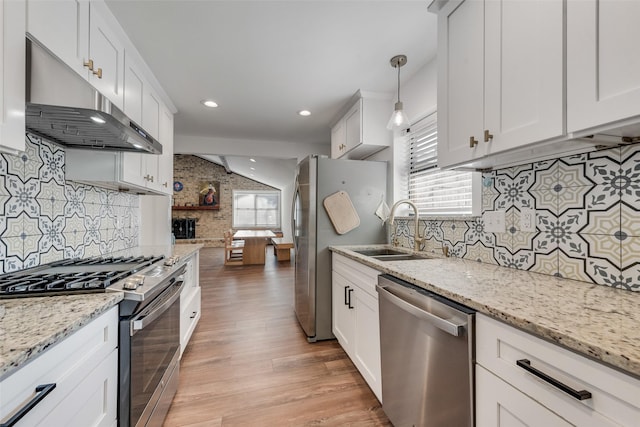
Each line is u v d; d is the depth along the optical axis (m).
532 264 1.28
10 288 0.95
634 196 0.92
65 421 0.72
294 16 1.62
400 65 2.14
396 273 1.30
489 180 1.50
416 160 2.37
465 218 1.66
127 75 1.77
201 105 2.96
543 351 0.67
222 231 10.05
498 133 1.06
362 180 2.47
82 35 1.25
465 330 0.88
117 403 1.01
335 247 2.30
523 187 1.31
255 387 1.71
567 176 1.13
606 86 0.73
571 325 0.65
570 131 0.82
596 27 0.76
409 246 2.23
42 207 1.41
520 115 0.97
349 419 1.45
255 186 10.41
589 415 0.57
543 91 0.89
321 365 1.97
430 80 2.10
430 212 2.19
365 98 2.58
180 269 1.72
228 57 2.04
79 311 0.82
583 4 0.78
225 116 3.32
